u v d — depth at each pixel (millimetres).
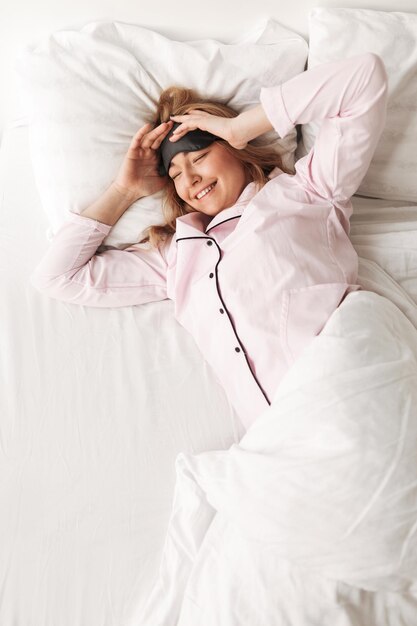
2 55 1225
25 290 1219
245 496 854
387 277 1126
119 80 1128
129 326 1173
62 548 913
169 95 1135
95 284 1170
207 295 1075
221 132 1051
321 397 845
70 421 1044
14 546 916
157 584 869
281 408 881
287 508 816
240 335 1039
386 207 1274
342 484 792
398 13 1119
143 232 1225
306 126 1210
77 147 1147
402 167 1213
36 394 1075
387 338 922
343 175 1043
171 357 1127
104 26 1107
